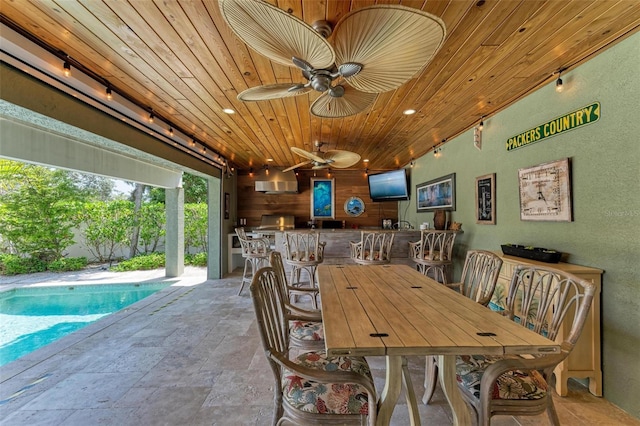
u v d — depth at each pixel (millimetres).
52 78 2107
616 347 1884
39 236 7176
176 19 1625
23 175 6910
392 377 1278
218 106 3002
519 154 2846
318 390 1319
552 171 2406
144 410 1843
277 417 1345
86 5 1508
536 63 2135
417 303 1621
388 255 4031
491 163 3328
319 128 3809
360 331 1218
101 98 2486
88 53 1985
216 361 2473
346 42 1322
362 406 1261
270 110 3131
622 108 1846
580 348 1979
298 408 1275
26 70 1939
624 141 1835
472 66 2180
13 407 1875
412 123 3600
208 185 5980
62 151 3820
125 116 2924
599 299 1977
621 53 1849
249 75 2305
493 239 3305
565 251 2287
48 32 1748
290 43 1332
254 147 4914
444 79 2389
